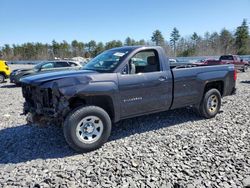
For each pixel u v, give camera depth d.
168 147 4.53
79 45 105.31
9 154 4.36
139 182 3.39
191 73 5.81
